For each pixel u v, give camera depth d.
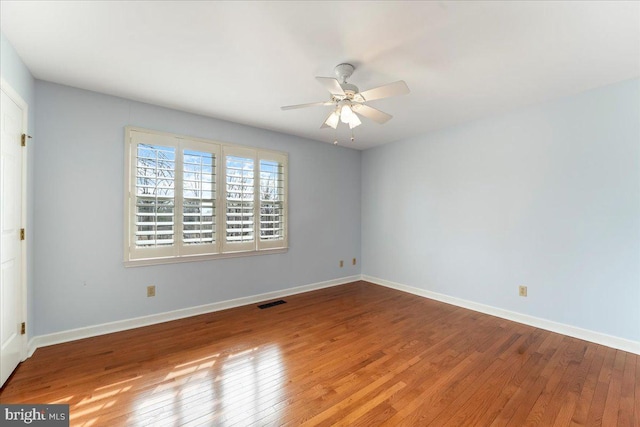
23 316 2.17
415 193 4.14
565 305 2.77
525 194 3.04
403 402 1.78
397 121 3.50
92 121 2.66
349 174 4.80
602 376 2.06
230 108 3.08
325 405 1.74
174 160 3.08
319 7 1.59
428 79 2.43
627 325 2.44
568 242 2.76
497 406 1.75
